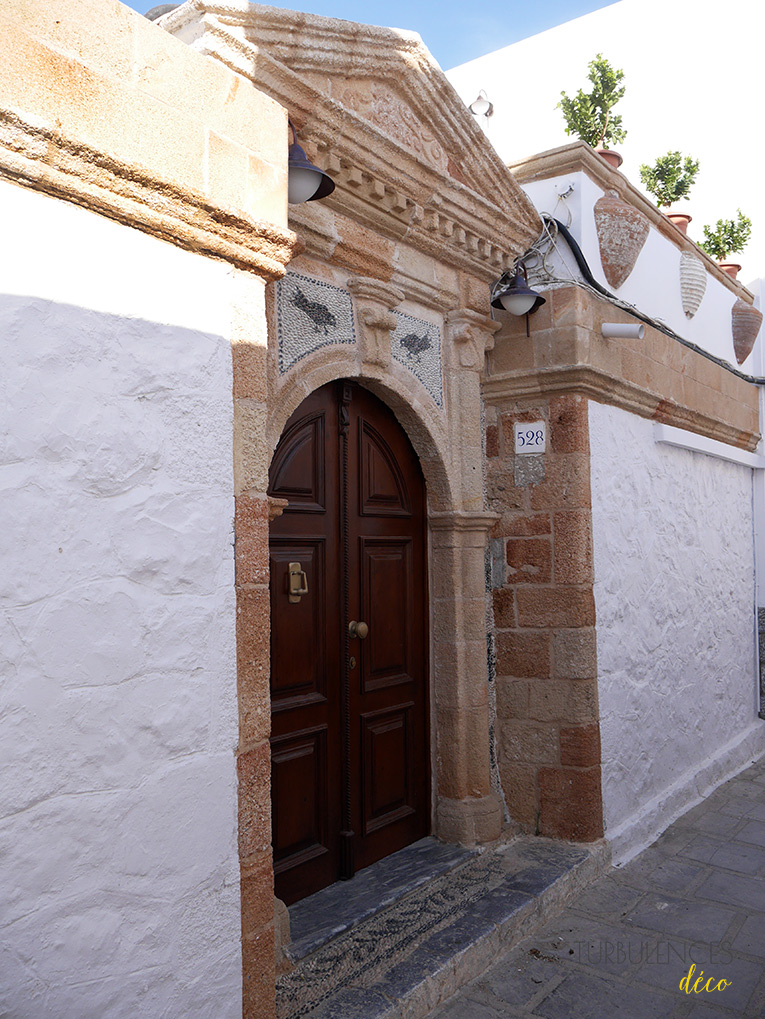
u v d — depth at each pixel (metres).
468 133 4.16
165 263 2.25
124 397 2.12
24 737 1.85
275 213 2.61
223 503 2.38
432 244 4.18
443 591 4.49
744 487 7.78
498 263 4.65
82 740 1.97
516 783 4.71
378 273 3.93
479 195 4.30
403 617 4.40
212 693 2.32
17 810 1.83
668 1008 3.24
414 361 4.25
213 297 2.40
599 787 4.61
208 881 2.27
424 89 3.88
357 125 3.50
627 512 5.23
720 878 4.50
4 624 1.82
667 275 6.17
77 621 1.97
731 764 6.70
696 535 6.45
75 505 1.98
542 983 3.41
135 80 2.15
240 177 2.47
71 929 1.92
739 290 7.80
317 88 3.38
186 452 2.28
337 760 3.94
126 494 2.11
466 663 4.50
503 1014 3.18
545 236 4.82
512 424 4.82
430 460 4.42
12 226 1.89
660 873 4.57
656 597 5.61
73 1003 1.92
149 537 2.16
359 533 4.12
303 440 3.82
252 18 3.12
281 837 3.62
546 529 4.69
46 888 1.88
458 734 4.43
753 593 7.86
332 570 3.96
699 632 6.39
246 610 2.45
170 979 2.15
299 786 3.74
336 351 3.68
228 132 2.45
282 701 3.67
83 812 1.96
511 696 4.75
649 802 5.29
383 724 4.25
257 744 2.47
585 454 4.67
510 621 4.77
